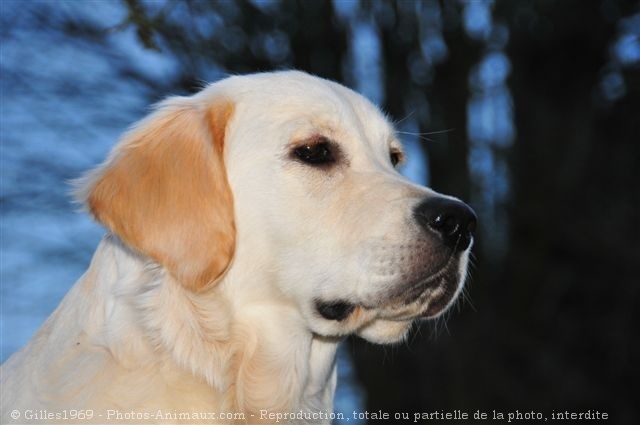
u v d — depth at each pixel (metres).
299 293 5.18
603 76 13.20
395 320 5.27
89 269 5.25
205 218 5.11
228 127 5.42
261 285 5.22
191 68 11.17
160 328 5.01
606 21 12.77
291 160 5.27
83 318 5.07
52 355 5.04
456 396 11.92
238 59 11.61
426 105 12.72
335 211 5.17
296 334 5.27
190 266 5.01
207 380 5.07
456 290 5.15
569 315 13.05
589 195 13.14
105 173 5.18
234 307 5.19
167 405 4.94
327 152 5.36
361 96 5.82
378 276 5.01
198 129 5.27
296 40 12.16
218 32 11.35
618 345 12.70
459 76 12.50
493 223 12.80
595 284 12.95
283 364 5.25
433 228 5.00
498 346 12.45
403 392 12.28
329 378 5.63
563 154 12.86
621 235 12.66
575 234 12.72
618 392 12.84
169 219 5.05
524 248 12.94
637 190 13.12
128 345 4.94
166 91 11.55
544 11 12.20
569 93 13.23
